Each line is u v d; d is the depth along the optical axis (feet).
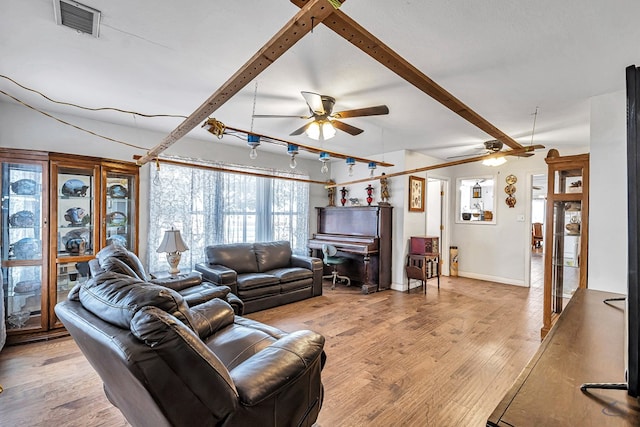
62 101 9.98
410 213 17.10
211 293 9.68
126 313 3.50
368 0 5.12
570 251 10.33
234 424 3.79
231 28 5.98
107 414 6.24
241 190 16.43
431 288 17.08
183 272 14.07
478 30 5.98
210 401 3.53
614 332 4.47
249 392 3.97
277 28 5.98
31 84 8.66
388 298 14.98
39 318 9.96
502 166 18.37
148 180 13.43
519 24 5.78
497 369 8.11
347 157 11.53
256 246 15.44
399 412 6.38
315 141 15.08
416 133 13.37
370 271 16.92
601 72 7.64
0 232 9.45
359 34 4.31
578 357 3.67
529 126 12.06
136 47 6.70
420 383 7.46
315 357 4.97
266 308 13.23
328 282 18.51
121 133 12.69
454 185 20.42
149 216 13.32
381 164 13.00
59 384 7.29
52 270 9.96
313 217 20.11
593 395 2.87
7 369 7.97
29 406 6.46
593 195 8.96
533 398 2.83
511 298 14.96
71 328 4.16
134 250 11.82
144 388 3.12
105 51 6.86
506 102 9.64
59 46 6.66
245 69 4.69
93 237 10.82
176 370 3.26
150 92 9.20
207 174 15.01
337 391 7.12
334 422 6.08
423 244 16.17
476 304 13.94
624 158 8.54
